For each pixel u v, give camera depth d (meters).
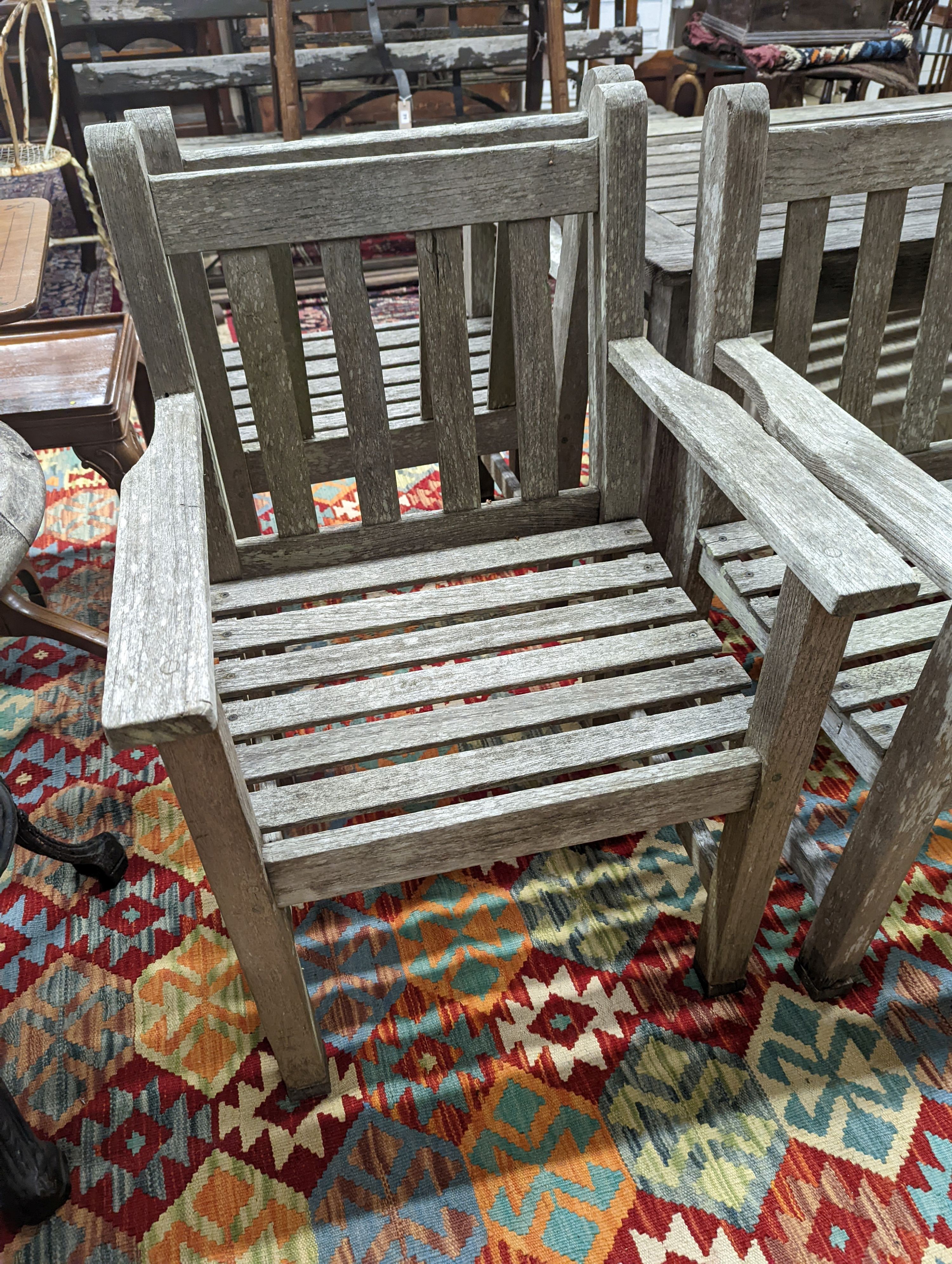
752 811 1.07
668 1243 1.09
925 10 3.66
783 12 3.22
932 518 0.88
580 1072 1.26
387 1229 1.11
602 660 1.13
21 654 2.03
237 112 4.61
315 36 3.67
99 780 1.72
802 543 0.82
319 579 1.27
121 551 0.85
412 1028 1.32
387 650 1.15
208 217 1.07
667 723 1.07
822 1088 1.23
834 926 1.23
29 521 1.04
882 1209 1.11
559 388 1.48
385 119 4.52
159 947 1.44
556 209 1.16
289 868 0.94
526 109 3.94
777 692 0.97
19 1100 1.25
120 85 3.42
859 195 1.70
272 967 1.02
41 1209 1.11
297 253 3.73
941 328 1.31
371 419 1.24
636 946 1.42
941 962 1.38
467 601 1.22
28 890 1.53
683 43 3.71
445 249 1.15
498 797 1.00
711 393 1.09
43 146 3.09
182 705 0.68
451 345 1.21
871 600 0.77
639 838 1.59
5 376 1.80
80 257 4.04
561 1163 1.17
